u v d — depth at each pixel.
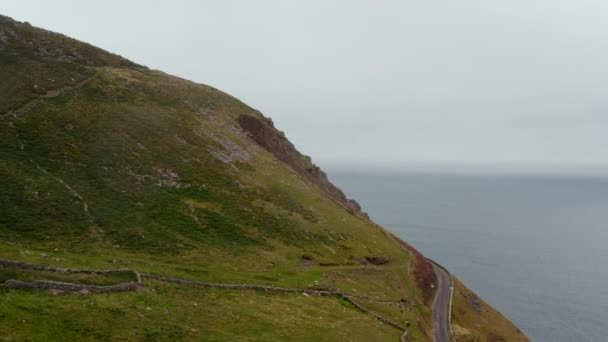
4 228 46.47
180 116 94.12
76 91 83.19
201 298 44.75
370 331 51.03
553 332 148.25
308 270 64.94
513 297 182.25
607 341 142.25
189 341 34.66
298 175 103.62
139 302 38.50
